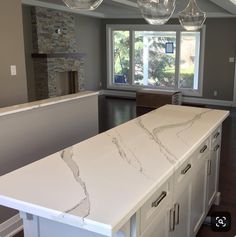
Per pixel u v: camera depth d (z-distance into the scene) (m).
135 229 1.37
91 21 9.44
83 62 8.87
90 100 3.89
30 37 7.37
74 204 1.27
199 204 2.49
